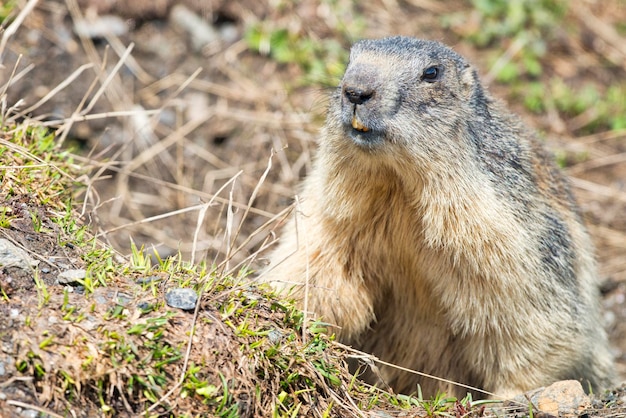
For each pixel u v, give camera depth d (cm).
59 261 785
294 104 1552
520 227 944
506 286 935
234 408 704
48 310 700
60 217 859
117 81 1505
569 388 876
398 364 1037
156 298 749
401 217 939
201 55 1596
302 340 798
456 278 946
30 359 660
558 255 996
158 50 1571
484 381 1002
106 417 667
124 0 1577
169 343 714
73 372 665
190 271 812
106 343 685
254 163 1486
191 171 1468
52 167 963
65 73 1466
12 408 637
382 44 941
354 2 1733
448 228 920
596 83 1781
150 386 686
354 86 866
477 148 946
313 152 1494
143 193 1430
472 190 921
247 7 1662
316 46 1631
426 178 904
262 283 867
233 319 765
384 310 1028
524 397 895
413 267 967
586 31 1864
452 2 1817
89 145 1429
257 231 862
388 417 802
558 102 1717
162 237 1388
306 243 877
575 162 1647
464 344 997
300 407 757
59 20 1513
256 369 743
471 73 978
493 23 1797
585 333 1041
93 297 729
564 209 1089
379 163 896
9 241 784
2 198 847
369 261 974
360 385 861
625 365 1378
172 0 1620
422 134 890
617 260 1504
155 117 1494
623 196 1599
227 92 1559
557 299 977
